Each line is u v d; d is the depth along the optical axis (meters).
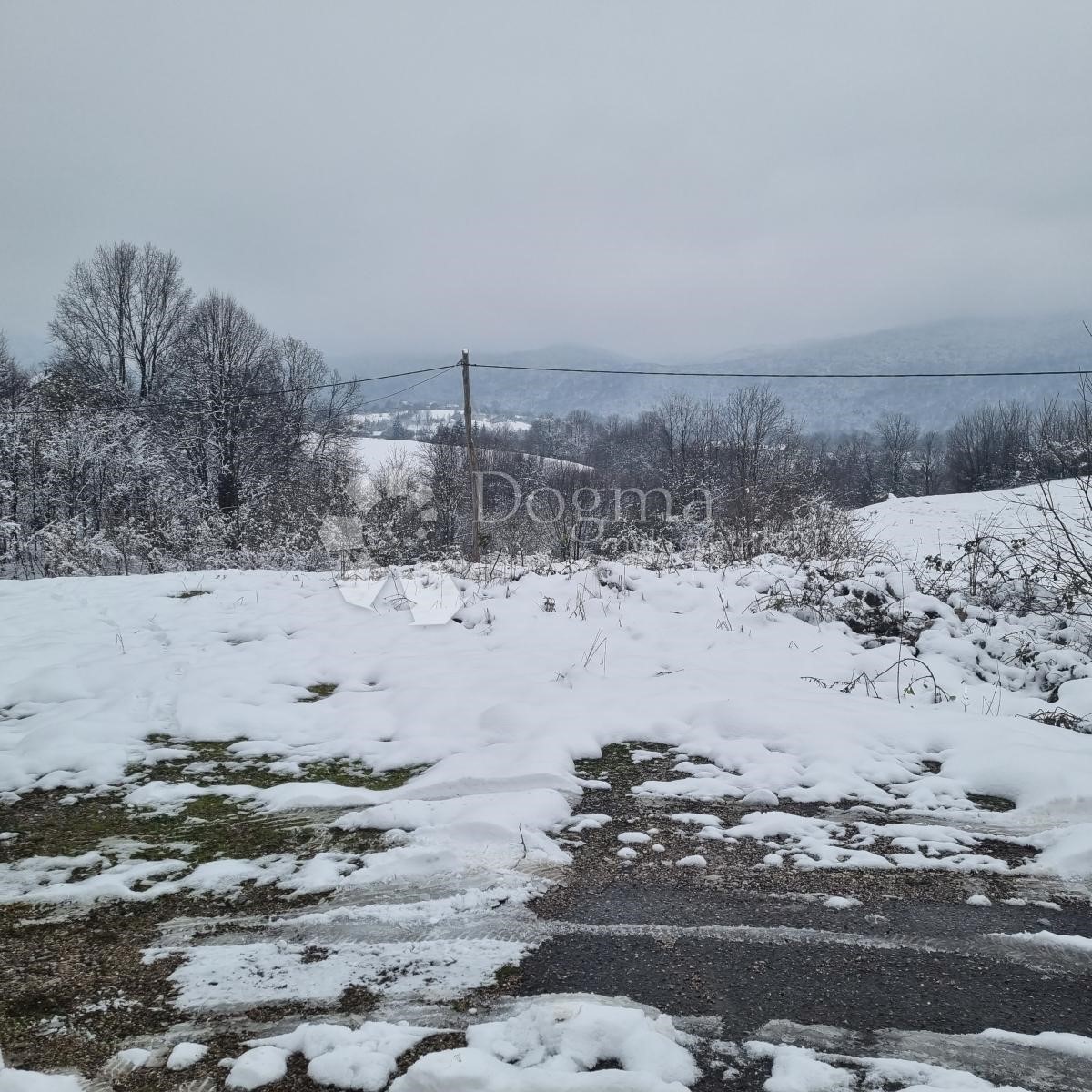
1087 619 8.27
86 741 5.65
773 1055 2.54
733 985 2.95
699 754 5.34
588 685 6.54
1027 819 4.33
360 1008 2.85
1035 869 3.85
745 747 5.28
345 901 3.63
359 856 4.05
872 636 8.11
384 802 4.67
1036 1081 2.42
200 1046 2.65
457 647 7.88
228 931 3.41
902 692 6.48
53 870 3.99
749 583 9.46
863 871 3.86
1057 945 3.21
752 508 13.44
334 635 8.45
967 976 3.01
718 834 4.25
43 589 11.02
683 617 8.69
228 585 11.20
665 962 3.10
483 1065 2.39
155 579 11.77
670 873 3.85
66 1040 2.71
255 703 6.44
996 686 6.78
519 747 5.21
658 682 6.61
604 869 3.88
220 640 8.34
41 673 6.91
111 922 3.50
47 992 2.99
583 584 10.08
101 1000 2.93
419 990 2.95
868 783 4.78
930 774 4.93
